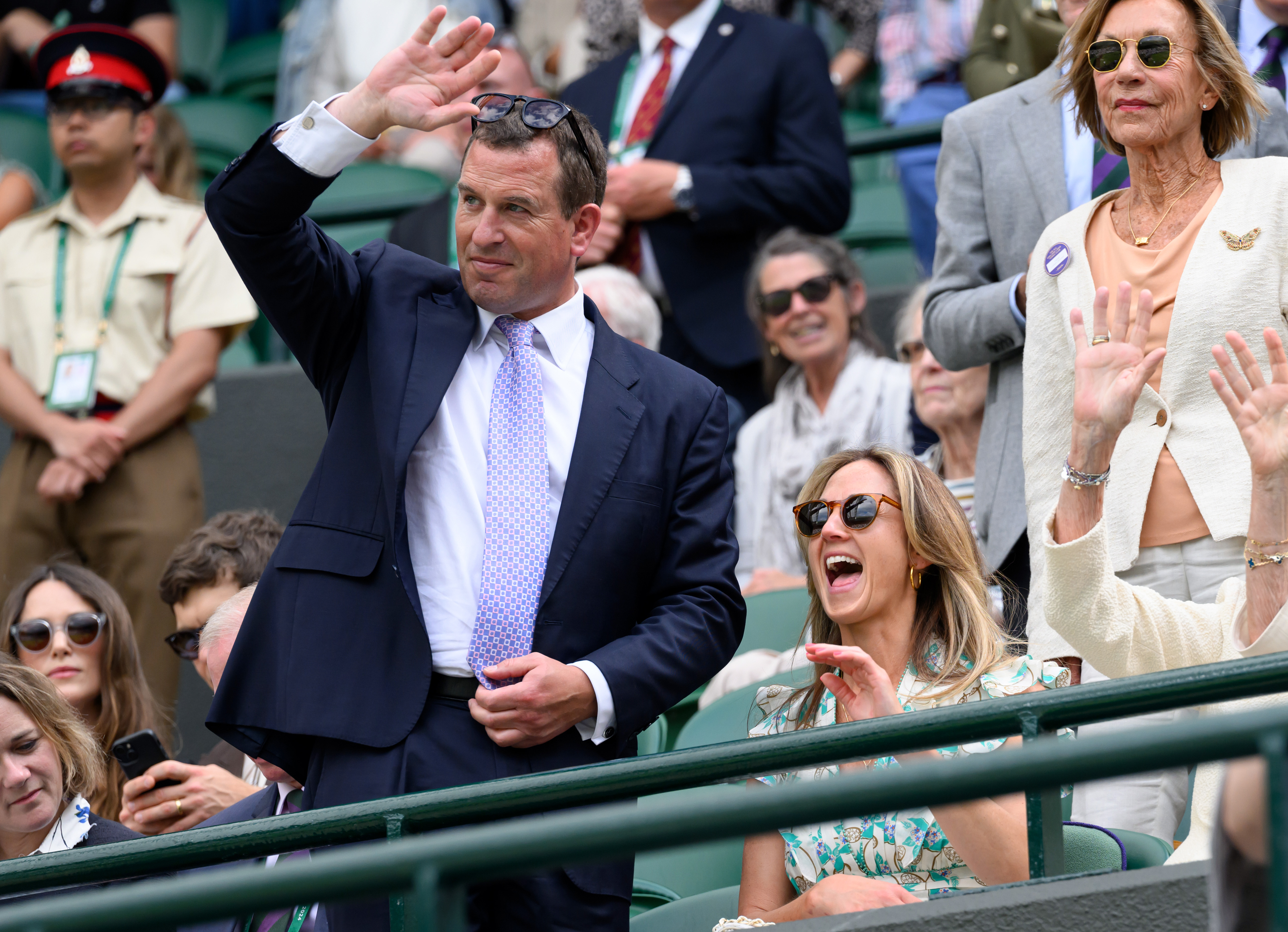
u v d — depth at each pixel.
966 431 17.23
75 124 20.58
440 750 10.13
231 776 14.33
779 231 21.08
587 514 10.55
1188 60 12.48
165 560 19.64
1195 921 8.79
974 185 15.08
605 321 11.38
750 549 20.00
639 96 21.89
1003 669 11.48
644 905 13.94
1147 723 12.27
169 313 20.50
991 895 8.96
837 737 9.09
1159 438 12.22
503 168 10.57
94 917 6.53
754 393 21.22
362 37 28.30
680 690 10.49
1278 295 12.21
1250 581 10.73
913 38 28.27
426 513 10.59
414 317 10.87
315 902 6.55
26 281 20.62
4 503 20.03
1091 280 12.84
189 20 35.03
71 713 13.04
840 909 10.36
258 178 10.21
